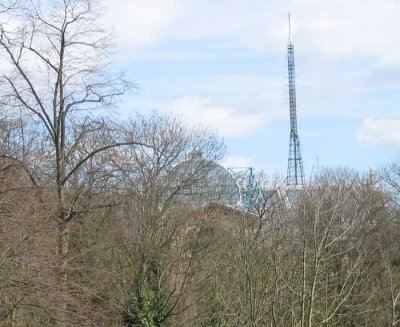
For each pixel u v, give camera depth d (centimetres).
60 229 2478
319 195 2922
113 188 3088
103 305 2861
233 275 3075
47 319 2241
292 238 2738
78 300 2231
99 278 2936
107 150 3067
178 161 3938
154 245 3428
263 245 2714
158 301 3356
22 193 2114
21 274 1984
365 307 3164
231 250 3080
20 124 2700
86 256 2817
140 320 3300
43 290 2038
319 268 2600
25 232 2017
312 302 2480
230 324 3105
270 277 2664
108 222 3219
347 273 2844
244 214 3092
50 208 2330
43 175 2602
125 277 3262
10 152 2306
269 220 2875
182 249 3509
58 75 2688
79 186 2834
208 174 4075
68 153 2800
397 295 3072
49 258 2098
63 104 2686
